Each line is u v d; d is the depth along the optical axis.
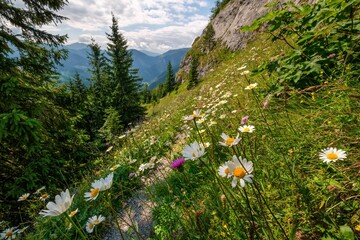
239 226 1.63
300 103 2.74
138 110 27.45
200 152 1.33
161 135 6.74
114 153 7.14
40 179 5.75
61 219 3.63
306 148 2.06
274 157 2.11
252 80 5.16
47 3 8.52
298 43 3.11
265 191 1.77
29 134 5.12
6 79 6.08
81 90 33.75
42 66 8.42
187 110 8.12
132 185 3.89
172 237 2.09
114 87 29.05
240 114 3.49
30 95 6.67
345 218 1.40
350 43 2.71
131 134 5.84
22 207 5.25
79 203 4.03
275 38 3.48
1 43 6.91
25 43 8.10
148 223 2.85
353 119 1.96
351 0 2.44
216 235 1.70
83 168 7.10
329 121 2.07
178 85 79.06
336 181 1.51
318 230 1.40
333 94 2.36
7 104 5.92
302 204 1.54
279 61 3.36
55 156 6.92
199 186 2.59
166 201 2.67
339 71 2.78
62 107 8.63
